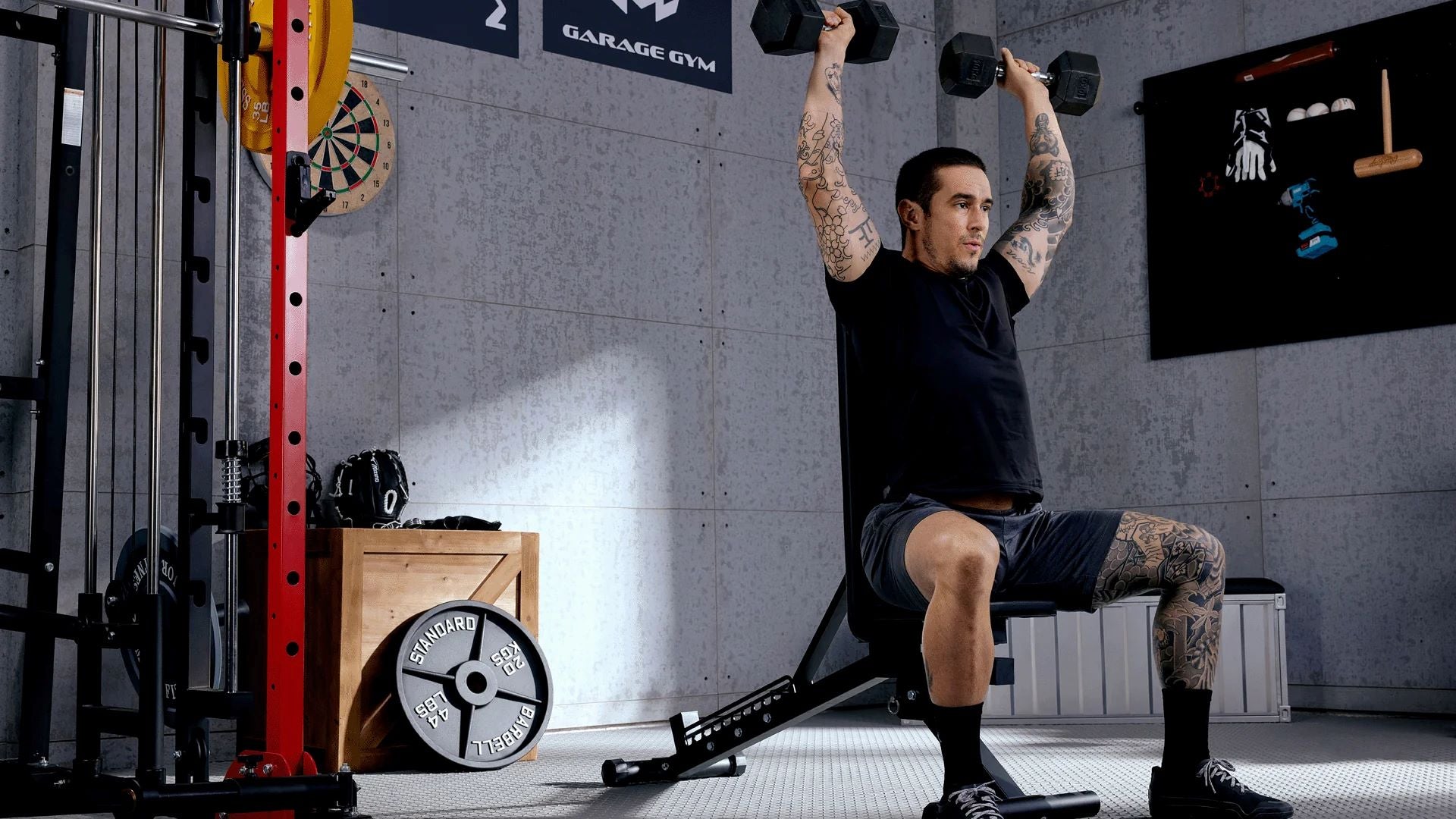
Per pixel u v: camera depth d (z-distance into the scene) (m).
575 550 4.95
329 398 4.43
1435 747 3.95
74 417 3.91
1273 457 5.36
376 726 3.67
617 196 5.20
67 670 3.86
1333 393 5.21
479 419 4.76
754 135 5.67
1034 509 2.49
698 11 5.53
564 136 5.07
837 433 5.80
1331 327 5.21
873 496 2.43
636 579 5.09
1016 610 2.39
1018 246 2.62
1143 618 4.80
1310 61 5.27
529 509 4.85
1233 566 5.44
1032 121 2.74
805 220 5.80
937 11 6.39
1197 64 5.70
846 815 2.72
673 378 5.29
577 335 5.04
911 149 6.20
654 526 5.17
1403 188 5.05
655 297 5.28
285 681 2.16
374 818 2.74
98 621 2.65
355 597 3.67
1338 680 5.13
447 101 4.78
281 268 2.20
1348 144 5.20
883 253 2.44
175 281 4.10
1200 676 2.37
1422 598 4.94
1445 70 4.98
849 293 2.43
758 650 5.43
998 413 2.35
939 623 2.10
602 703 4.95
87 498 2.77
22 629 2.62
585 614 4.94
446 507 4.65
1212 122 5.60
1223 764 2.35
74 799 2.44
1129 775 3.26
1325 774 3.29
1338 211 5.21
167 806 2.02
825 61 2.48
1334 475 5.20
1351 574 5.12
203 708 2.33
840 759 3.73
